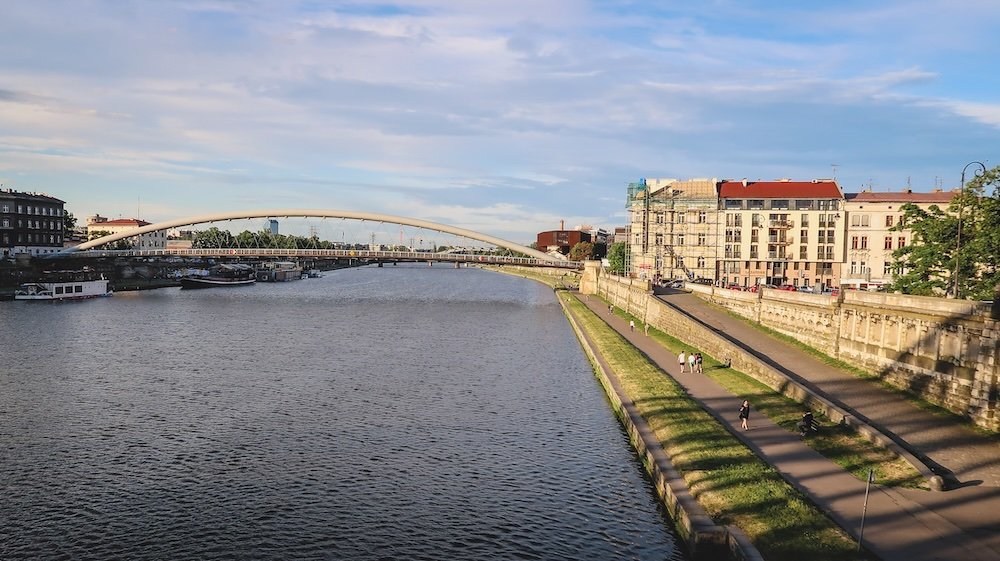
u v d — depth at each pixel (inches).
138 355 3206.2
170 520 1402.6
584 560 1242.6
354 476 1638.8
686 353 3090.6
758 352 2659.9
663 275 5900.6
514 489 1560.0
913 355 2012.8
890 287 2596.0
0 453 1781.5
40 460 1732.3
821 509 1235.9
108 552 1273.4
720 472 1405.0
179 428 2004.2
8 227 7229.3
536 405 2297.0
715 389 2283.5
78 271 6988.2
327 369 2901.1
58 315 4808.1
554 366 3034.0
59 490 1547.7
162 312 5123.0
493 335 4052.7
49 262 7086.6
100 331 4010.8
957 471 1401.3
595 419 2123.5
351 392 2465.6
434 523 1393.9
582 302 6043.3
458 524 1390.3
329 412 2186.3
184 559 1251.2
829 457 1519.4
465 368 2957.7
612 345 3230.8
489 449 1830.7
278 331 4124.0
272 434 1953.7
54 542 1307.8
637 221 6023.6
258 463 1721.2
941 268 2469.2
